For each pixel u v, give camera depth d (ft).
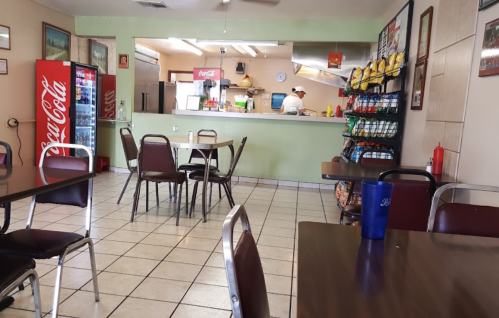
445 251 3.73
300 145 19.66
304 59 20.72
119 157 21.22
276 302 7.49
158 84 25.63
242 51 28.25
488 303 2.69
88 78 19.20
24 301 7.11
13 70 16.56
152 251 9.80
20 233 6.49
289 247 10.55
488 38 7.68
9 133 16.57
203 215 12.51
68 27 19.97
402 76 13.24
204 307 7.21
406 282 2.98
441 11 10.50
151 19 19.97
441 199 9.70
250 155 20.08
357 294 2.74
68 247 6.11
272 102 31.27
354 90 14.76
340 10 16.87
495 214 4.99
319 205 15.79
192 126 20.40
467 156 8.43
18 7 16.57
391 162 11.59
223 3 16.47
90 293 7.52
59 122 17.88
